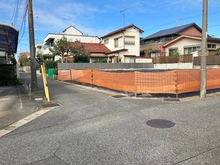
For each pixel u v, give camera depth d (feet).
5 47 46.88
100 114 17.44
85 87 38.40
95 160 9.27
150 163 8.89
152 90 25.31
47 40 108.68
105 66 69.97
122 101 22.91
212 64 61.36
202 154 9.61
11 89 37.24
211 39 70.69
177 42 81.76
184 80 24.72
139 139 11.60
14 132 13.53
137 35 91.66
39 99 25.49
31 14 31.45
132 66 77.30
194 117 15.76
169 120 15.17
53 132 13.24
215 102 21.07
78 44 76.38
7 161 9.37
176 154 9.67
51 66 77.51
